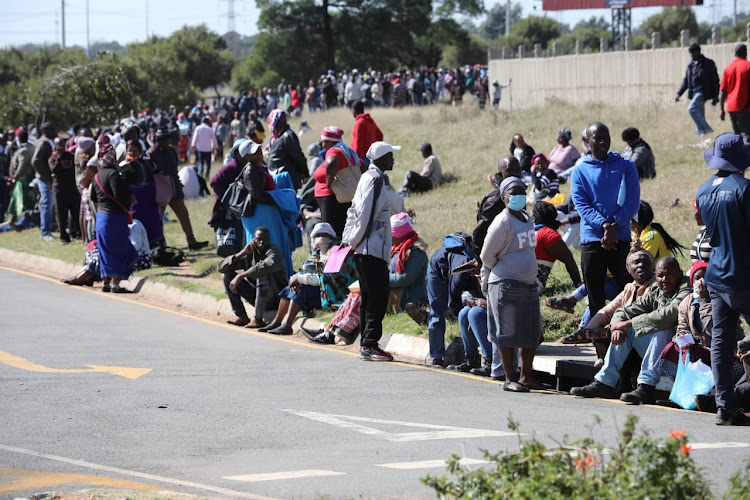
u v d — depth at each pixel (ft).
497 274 57.47
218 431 47.55
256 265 80.48
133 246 102.78
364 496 36.42
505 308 57.41
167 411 51.83
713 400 51.88
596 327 58.34
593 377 58.85
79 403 53.72
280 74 589.32
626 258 60.64
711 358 48.47
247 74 616.39
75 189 131.54
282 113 95.45
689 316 53.06
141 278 102.89
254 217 83.30
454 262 65.72
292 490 37.50
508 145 173.27
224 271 82.38
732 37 479.00
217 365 65.41
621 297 58.59
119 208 100.89
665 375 54.24
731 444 43.24
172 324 83.35
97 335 77.30
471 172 155.84
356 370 64.23
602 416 50.44
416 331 71.87
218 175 93.15
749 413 50.47
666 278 54.90
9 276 114.11
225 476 39.73
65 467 41.34
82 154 120.67
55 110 292.40
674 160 139.54
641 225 67.36
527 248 57.16
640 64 212.84
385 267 67.51
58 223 132.57
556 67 243.40
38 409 52.31
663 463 28.37
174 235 130.93
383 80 351.05
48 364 65.16
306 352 71.00
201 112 328.90
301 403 53.83
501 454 32.73
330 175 82.53
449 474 39.04
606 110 190.19
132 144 108.06
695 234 92.32
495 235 56.59
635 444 29.07
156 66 486.38
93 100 293.64
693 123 161.17
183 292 95.71
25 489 37.45
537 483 27.66
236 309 83.41
